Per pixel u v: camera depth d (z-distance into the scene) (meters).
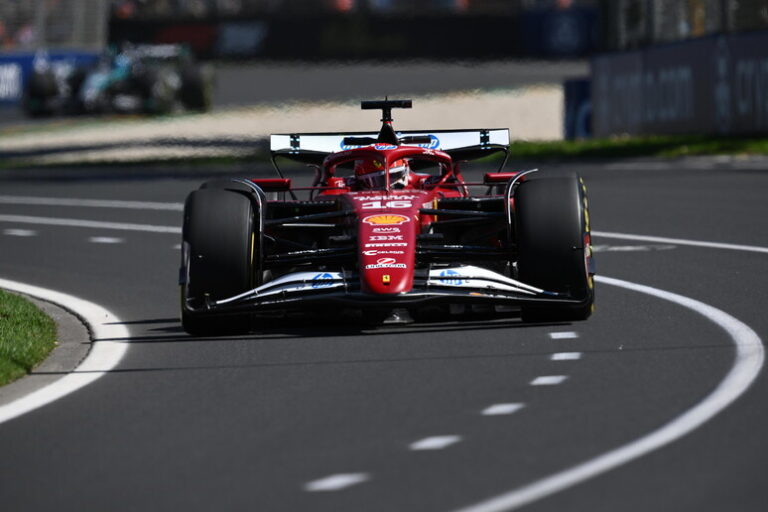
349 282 29.23
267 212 34.12
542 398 23.44
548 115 131.62
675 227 51.38
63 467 20.50
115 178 90.69
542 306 29.50
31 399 25.64
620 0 104.25
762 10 90.19
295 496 18.34
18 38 170.12
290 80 186.38
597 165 83.19
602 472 18.78
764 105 86.75
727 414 21.75
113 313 36.56
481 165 86.06
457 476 18.89
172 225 59.88
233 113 146.50
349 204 31.25
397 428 21.77
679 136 91.31
